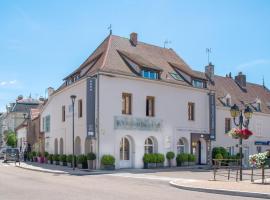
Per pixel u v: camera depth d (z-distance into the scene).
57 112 40.69
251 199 13.33
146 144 34.53
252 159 19.06
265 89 58.47
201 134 38.84
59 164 37.97
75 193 14.56
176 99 37.09
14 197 13.33
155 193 14.86
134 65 34.66
